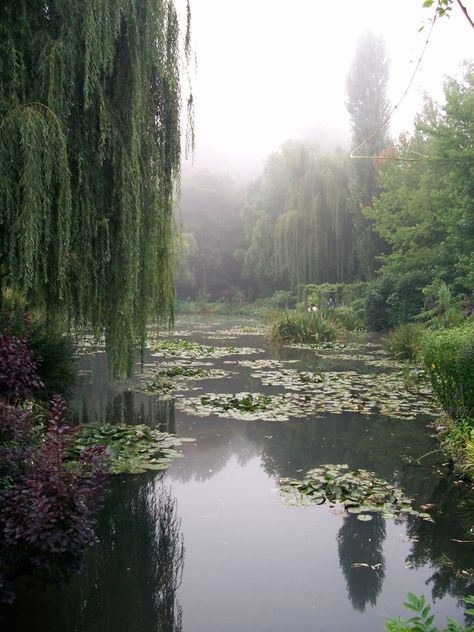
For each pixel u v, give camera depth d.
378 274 26.08
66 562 2.46
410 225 19.62
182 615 2.68
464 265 13.78
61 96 5.29
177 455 5.18
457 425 5.33
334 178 28.61
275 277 37.34
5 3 5.31
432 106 19.86
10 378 3.31
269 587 2.96
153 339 16.39
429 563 3.23
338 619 2.68
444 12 2.61
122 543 3.46
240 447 5.49
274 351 14.10
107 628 2.56
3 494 2.40
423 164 19.30
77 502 2.41
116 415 6.73
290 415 6.80
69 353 7.08
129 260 6.05
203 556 3.29
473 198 13.57
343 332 20.03
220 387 8.66
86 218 5.72
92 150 5.84
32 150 4.86
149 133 6.38
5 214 4.95
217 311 38.31
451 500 4.16
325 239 29.08
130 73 5.92
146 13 6.00
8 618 2.62
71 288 6.11
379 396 7.96
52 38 5.45
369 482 4.43
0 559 2.31
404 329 13.42
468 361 5.41
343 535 3.57
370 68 26.44
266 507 4.01
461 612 2.74
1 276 5.48
